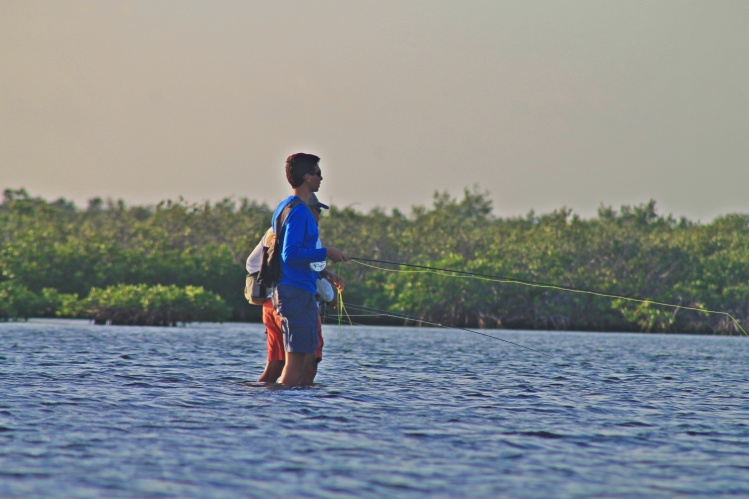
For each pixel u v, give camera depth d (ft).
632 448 62.34
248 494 46.26
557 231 501.56
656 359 172.24
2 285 337.52
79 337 202.08
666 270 453.99
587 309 429.79
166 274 446.19
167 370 113.09
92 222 632.38
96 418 69.26
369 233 538.47
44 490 46.06
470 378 112.88
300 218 86.79
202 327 303.27
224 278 450.30
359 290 464.65
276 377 96.02
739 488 50.39
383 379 106.73
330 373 112.88
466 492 47.88
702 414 81.25
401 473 52.08
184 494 45.98
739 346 246.68
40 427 64.54
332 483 49.11
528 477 51.96
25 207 640.99
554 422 73.46
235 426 66.39
